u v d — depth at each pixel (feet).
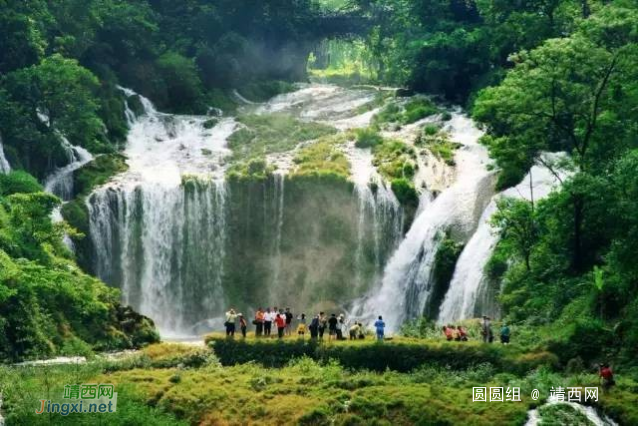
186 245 234.99
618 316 154.20
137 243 232.12
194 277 234.58
